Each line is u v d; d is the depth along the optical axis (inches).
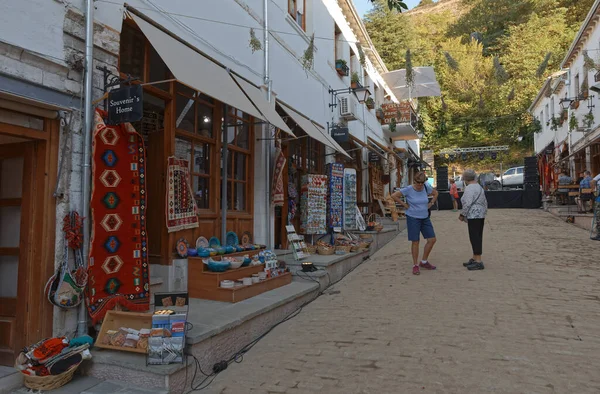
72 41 141.9
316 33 398.9
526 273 247.4
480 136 1130.7
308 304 216.8
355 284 252.1
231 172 259.4
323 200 346.3
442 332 163.0
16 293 141.5
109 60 156.8
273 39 306.7
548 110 882.8
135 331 135.5
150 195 199.9
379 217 574.6
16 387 123.1
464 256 307.0
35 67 129.2
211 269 190.9
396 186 783.1
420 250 349.1
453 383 123.5
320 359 146.2
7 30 121.4
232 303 182.7
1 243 146.2
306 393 122.9
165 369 120.8
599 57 535.5
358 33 545.0
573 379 122.5
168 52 168.4
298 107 347.9
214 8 232.8
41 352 124.0
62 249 136.9
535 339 152.4
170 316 130.1
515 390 117.6
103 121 146.6
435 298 207.6
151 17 182.5
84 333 140.2
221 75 206.8
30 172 136.8
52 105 132.9
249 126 279.9
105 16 155.5
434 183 1173.7
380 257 341.4
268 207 280.2
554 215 592.1
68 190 138.9
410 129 685.3
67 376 124.4
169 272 189.2
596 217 370.6
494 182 1101.1
